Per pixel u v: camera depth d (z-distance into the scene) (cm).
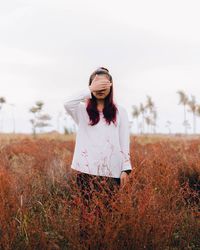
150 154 753
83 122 399
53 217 403
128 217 361
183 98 6831
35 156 891
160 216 381
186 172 638
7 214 392
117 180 396
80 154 396
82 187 396
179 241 437
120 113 401
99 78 384
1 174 484
